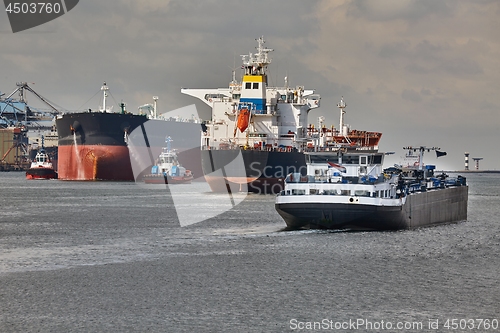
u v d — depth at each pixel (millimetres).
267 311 156250
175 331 142750
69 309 156250
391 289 175250
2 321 147750
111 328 144000
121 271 193375
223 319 150250
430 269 198125
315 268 196125
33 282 180250
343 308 159000
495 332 145500
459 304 163250
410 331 145500
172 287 175375
